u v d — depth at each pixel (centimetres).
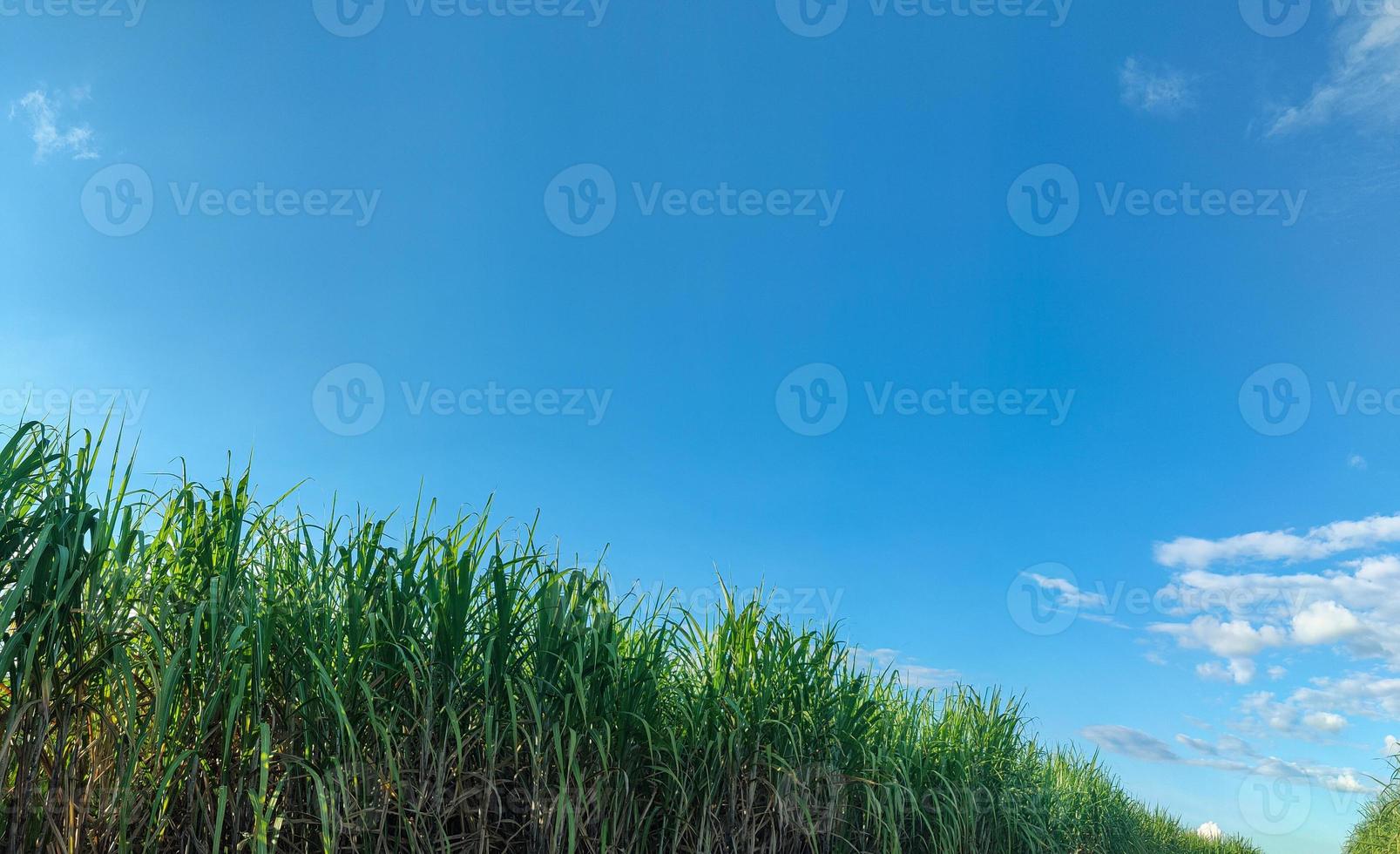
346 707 291
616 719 346
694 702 389
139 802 262
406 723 304
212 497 292
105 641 255
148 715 269
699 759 376
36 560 233
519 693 328
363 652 300
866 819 430
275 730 287
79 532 250
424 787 294
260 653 267
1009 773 576
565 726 329
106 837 258
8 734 230
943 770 514
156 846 254
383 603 314
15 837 237
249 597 277
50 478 262
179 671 257
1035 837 556
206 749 275
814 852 396
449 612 319
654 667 376
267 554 310
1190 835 1066
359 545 319
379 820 287
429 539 328
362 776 281
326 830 262
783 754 408
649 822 346
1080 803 732
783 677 421
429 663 308
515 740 302
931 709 546
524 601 345
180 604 277
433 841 299
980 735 565
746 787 386
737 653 419
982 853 518
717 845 369
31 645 229
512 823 321
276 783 285
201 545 289
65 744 252
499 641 324
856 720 453
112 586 259
